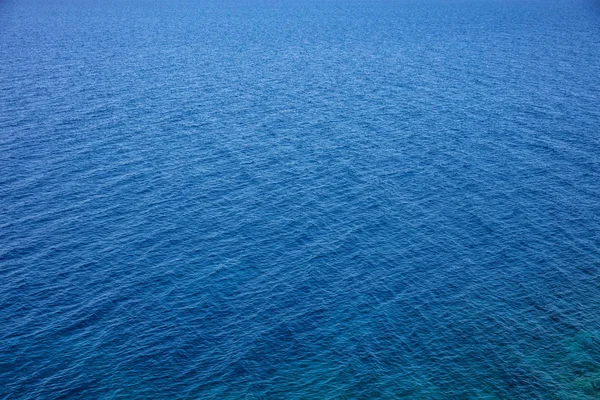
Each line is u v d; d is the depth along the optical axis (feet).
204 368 141.59
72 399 131.75
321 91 365.20
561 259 185.26
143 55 485.97
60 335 151.12
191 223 205.26
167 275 176.65
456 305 164.35
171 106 331.57
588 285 172.65
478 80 390.63
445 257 186.50
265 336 152.15
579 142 274.77
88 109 322.75
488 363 143.74
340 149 269.44
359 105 335.26
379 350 147.74
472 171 245.65
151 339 150.51
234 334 152.87
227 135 286.05
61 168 245.24
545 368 142.00
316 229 202.28
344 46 547.90
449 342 150.61
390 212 213.25
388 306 163.84
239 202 219.82
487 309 162.71
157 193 225.76
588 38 574.97
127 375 138.92
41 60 453.17
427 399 133.49
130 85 376.27
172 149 268.00
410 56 484.74
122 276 175.73
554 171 244.83
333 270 179.83
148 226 202.80
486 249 190.80
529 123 301.63
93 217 207.62
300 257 186.29
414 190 229.66
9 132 283.38
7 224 201.57
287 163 253.85
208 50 517.96
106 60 460.14
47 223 203.21
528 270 179.73
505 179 238.27
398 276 177.06
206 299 166.20
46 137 278.67
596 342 149.89
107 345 148.15
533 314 160.66
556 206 216.95
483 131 291.38
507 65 438.40
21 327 153.48
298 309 162.50
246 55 491.72
